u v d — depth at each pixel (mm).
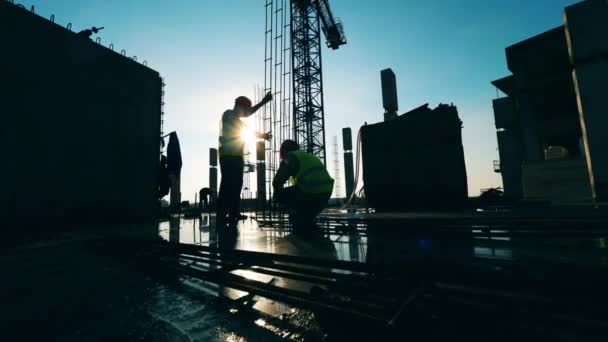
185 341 1132
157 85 9109
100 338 1159
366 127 7754
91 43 7262
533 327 1005
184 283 1973
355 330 1191
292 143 4238
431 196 6527
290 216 3986
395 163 7113
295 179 3934
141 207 8164
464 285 1293
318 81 32719
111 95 7637
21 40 5898
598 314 942
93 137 7125
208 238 3299
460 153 6316
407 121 7027
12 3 5777
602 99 8023
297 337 1157
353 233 3627
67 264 2639
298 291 1522
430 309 1192
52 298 1653
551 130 22703
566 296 1040
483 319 1086
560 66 19609
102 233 4754
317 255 2059
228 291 1772
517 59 21500
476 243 2424
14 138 5695
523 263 1468
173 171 8625
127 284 1961
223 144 5242
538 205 7422
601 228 2338
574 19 8719
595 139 8102
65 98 6613
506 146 27328
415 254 1976
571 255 1699
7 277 2160
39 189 6012
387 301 1305
